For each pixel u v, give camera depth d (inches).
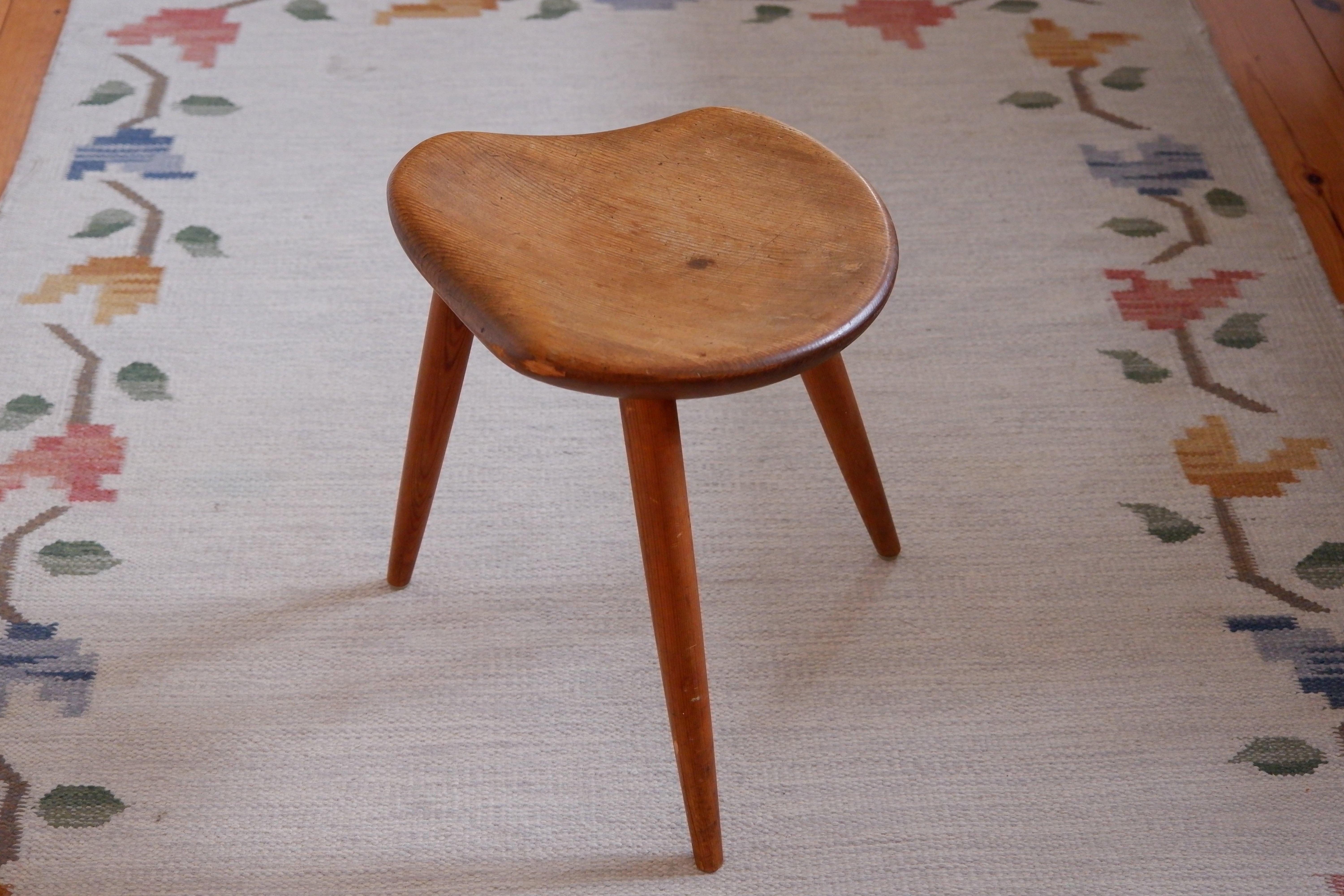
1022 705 38.9
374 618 40.9
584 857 35.2
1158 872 35.0
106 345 48.8
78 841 34.9
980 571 42.8
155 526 43.0
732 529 44.0
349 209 55.5
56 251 52.3
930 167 58.8
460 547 43.1
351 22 66.3
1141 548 43.5
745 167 33.8
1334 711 38.8
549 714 38.5
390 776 36.9
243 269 52.4
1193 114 62.0
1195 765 37.4
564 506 44.6
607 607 41.5
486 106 61.2
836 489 45.4
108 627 40.1
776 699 39.0
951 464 46.2
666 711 38.7
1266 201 57.2
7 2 65.6
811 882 34.7
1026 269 53.9
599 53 65.1
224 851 34.9
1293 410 48.1
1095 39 67.1
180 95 60.7
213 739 37.4
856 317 28.3
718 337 27.4
